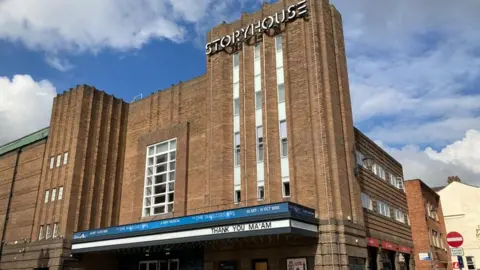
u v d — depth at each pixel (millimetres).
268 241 23656
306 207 21781
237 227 21328
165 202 30875
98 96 36000
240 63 29172
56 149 34844
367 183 30594
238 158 27344
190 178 30281
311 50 25875
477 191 54906
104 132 35562
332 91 25406
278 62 27359
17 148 39219
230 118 28547
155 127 34719
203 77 32375
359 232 23828
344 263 21391
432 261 41281
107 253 31266
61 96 36938
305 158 24094
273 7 28641
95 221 32719
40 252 31297
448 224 55469
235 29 30359
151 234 24984
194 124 31672
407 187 45000
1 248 35531
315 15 26562
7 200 37625
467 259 53281
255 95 27766
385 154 37094
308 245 22188
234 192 26688
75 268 29609
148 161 33750
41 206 33594
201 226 22641
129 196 34406
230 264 24812
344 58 28391
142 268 30516
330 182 22953
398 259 33250
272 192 24719
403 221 38125
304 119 24859
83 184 32656
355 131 30062
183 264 28094
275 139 25766
